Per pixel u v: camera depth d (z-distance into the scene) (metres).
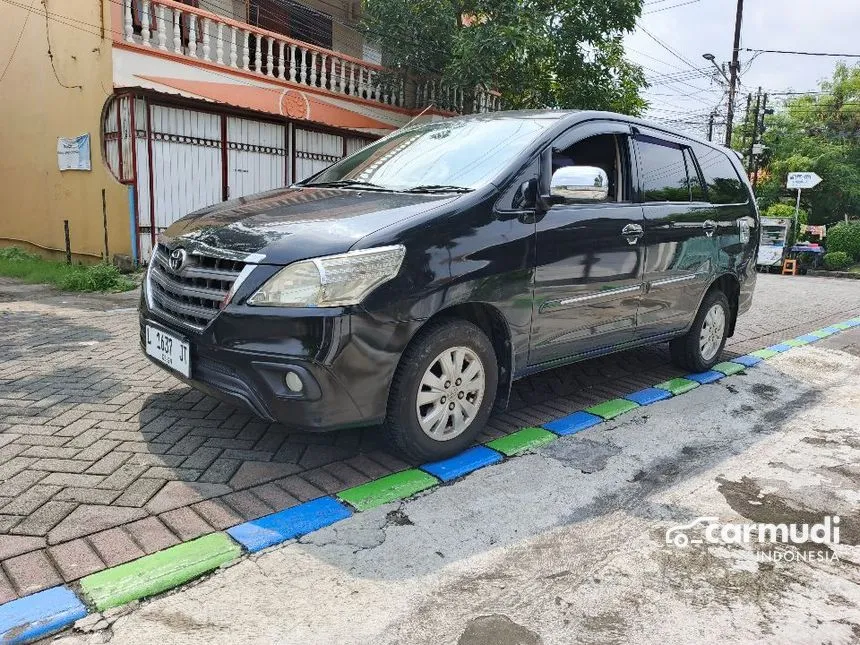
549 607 2.24
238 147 11.22
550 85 14.31
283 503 2.82
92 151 10.48
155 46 10.34
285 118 11.73
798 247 20.70
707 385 4.93
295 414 2.78
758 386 4.97
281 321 2.71
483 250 3.16
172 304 3.14
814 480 3.32
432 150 3.94
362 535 2.62
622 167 4.12
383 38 13.24
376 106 13.59
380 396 2.91
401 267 2.86
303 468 3.16
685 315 4.75
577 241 3.64
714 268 4.87
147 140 9.97
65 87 10.76
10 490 2.82
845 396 4.80
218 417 3.74
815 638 2.12
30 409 3.80
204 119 10.66
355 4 14.65
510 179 3.38
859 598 2.35
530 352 3.57
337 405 2.80
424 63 13.54
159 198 10.21
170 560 2.36
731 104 21.36
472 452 3.42
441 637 2.07
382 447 3.43
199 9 10.56
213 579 2.31
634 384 4.84
